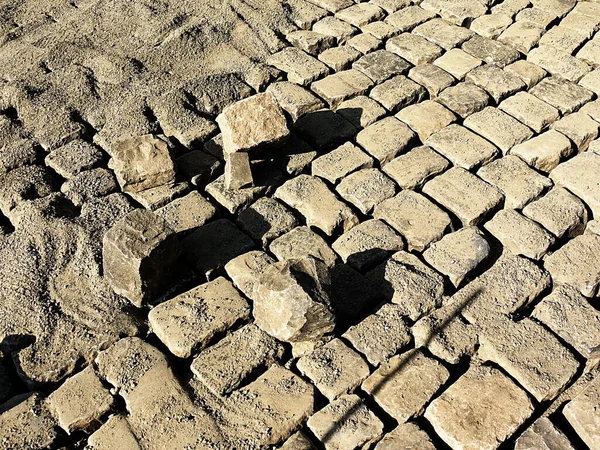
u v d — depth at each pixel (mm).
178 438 615
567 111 972
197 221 820
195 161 907
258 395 646
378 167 917
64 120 964
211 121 966
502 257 774
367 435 610
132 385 656
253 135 846
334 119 974
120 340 695
